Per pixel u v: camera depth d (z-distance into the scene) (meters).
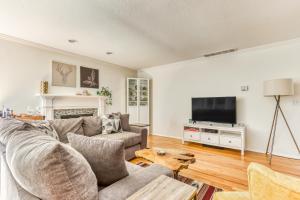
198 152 3.59
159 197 0.92
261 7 2.09
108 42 3.30
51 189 0.74
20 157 0.83
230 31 2.79
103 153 1.13
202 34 2.90
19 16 2.31
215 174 2.50
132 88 5.66
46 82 3.54
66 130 2.71
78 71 4.29
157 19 2.40
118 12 2.21
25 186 0.81
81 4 2.03
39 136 1.09
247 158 3.21
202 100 4.30
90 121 3.14
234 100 3.79
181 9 2.14
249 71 3.76
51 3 2.01
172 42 3.28
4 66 3.07
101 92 4.77
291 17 2.32
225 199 1.10
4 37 3.01
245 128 3.75
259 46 3.47
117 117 3.53
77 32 2.84
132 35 2.96
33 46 3.44
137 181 1.13
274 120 3.38
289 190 0.68
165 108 5.33
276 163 2.96
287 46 3.30
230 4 2.03
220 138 3.78
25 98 3.33
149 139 4.84
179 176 2.43
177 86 5.04
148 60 4.68
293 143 3.22
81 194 0.84
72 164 0.83
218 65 4.22
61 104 3.89
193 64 4.68
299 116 3.18
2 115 2.68
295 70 3.21
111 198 0.95
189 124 4.25
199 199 1.87
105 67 4.97
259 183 0.78
